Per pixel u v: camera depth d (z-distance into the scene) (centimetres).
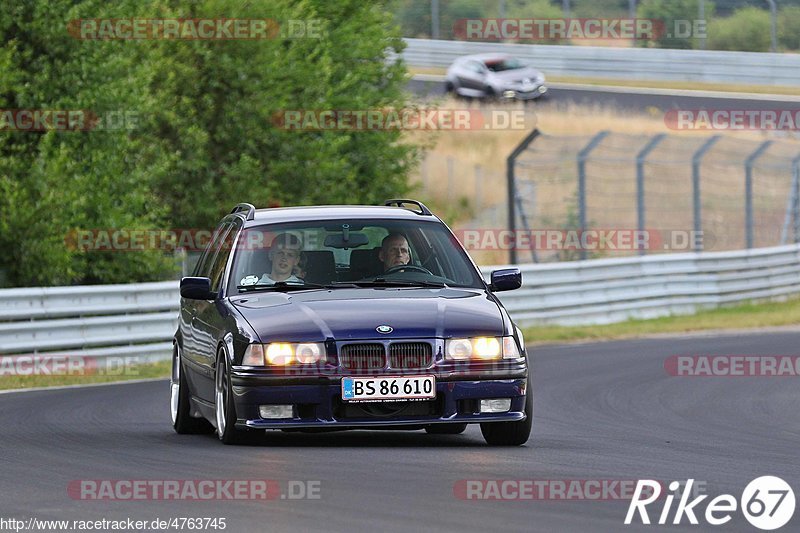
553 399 4188
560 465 2538
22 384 4956
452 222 11275
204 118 8150
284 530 1870
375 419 2750
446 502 2081
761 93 14138
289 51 8438
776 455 2792
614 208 11762
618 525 1897
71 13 6956
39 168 6762
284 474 2384
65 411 3931
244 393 2758
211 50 8088
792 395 4288
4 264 6819
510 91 13650
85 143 7138
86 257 7038
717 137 8725
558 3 15512
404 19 16012
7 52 6775
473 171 12525
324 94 8569
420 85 14512
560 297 7538
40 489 2275
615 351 5994
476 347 2780
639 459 2675
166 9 7612
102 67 7056
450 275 3094
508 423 2886
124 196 7094
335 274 3067
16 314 5388
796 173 9731
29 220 6688
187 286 3069
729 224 11719
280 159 8412
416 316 2806
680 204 11944
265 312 2862
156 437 3191
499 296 7212
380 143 8981
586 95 14312
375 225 3147
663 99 14075
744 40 15038
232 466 2511
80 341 5516
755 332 7112
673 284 8275
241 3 8125
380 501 2091
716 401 4109
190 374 3241
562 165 12556
